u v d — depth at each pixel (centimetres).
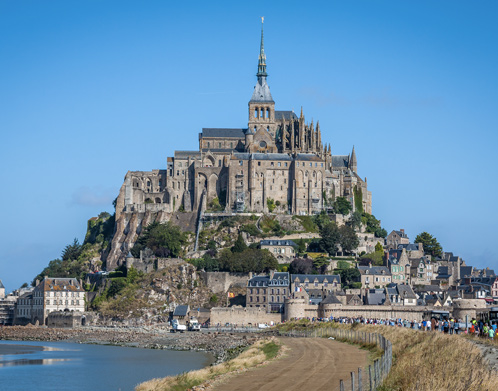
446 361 10600
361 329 18988
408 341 13550
